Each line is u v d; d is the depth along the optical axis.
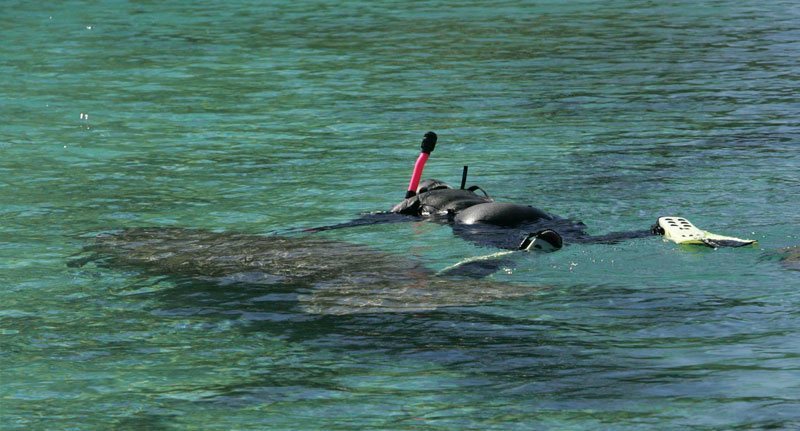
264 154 40.09
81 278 24.84
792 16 82.56
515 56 65.06
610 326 20.78
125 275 24.95
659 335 20.27
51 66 62.69
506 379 18.39
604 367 18.81
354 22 82.44
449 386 18.19
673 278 23.52
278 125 45.78
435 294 22.78
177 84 56.62
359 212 31.30
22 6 94.19
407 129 44.47
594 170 36.00
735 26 77.62
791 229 27.73
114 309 22.66
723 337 20.11
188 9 91.94
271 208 31.92
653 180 34.16
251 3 96.19
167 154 40.31
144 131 44.75
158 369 19.38
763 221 28.64
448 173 36.19
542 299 22.34
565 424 16.59
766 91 51.94
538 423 16.66
